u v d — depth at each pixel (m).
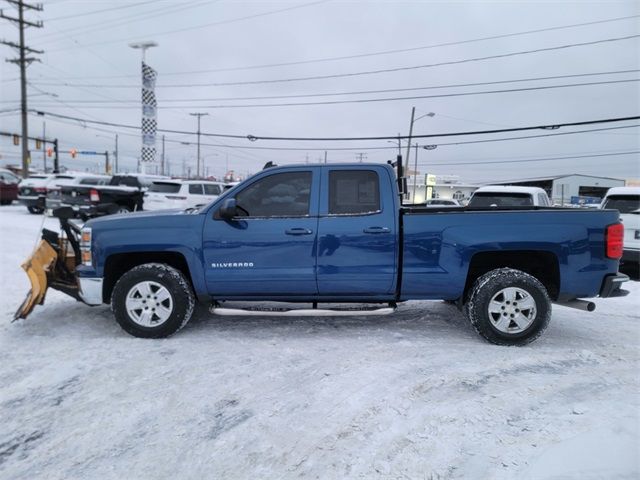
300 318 5.50
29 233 12.87
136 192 16.97
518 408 3.33
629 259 8.65
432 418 3.19
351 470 2.63
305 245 4.62
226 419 3.19
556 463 2.65
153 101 33.78
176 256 4.87
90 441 2.93
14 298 6.20
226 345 4.55
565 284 4.56
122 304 4.65
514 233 4.54
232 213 4.52
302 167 4.75
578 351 4.50
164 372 3.91
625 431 3.00
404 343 4.64
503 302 4.57
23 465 2.70
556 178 58.91
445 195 63.72
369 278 4.66
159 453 2.81
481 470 2.61
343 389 3.61
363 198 4.70
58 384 3.68
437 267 4.61
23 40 30.84
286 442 2.92
